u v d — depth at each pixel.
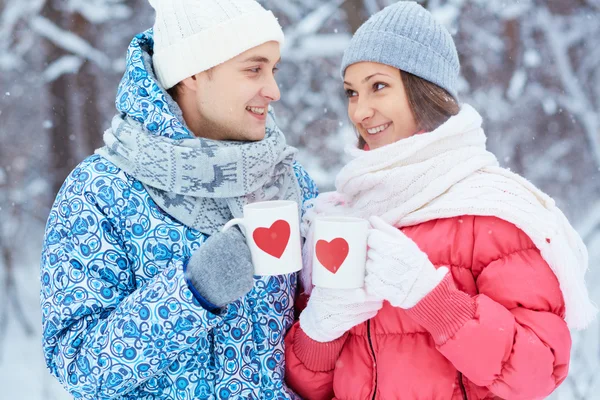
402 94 2.10
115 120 2.07
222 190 1.95
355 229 1.70
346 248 1.70
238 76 2.10
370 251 1.73
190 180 1.92
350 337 2.01
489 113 9.08
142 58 2.13
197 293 1.71
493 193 1.87
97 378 1.77
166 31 2.14
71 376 1.82
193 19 2.10
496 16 9.12
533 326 1.75
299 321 2.03
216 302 1.70
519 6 8.84
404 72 2.09
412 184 1.94
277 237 1.68
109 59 9.71
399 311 1.90
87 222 1.89
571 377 5.41
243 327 1.98
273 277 2.08
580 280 1.82
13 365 7.05
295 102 8.84
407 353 1.88
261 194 2.08
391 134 2.14
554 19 10.00
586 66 10.37
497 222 1.85
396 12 2.12
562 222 1.97
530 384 1.73
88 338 1.81
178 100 2.21
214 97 2.11
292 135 8.82
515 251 1.84
